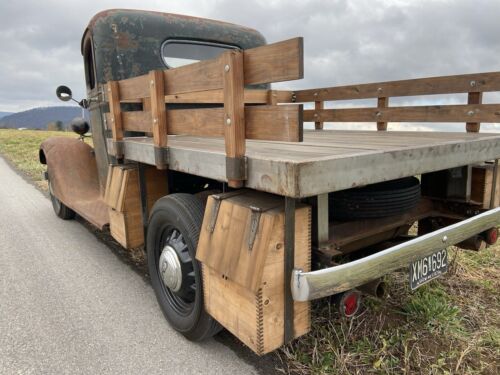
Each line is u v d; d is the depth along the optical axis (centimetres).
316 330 228
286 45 132
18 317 258
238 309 176
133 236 284
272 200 175
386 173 172
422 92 347
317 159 148
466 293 280
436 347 218
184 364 209
